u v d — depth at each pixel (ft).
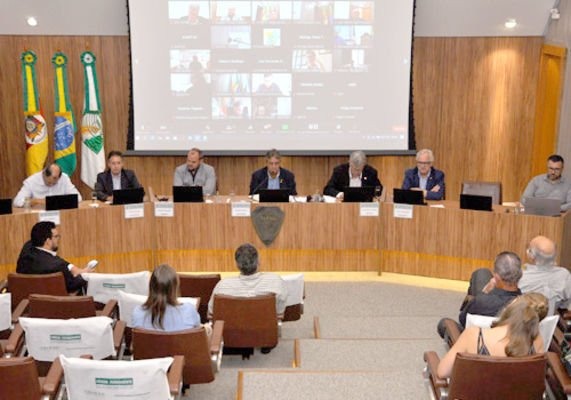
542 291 13.50
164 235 20.84
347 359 13.76
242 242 20.94
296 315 15.30
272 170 22.15
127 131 27.43
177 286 11.27
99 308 14.25
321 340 14.71
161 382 8.90
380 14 26.16
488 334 9.62
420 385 11.67
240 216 20.76
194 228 20.81
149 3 25.79
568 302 13.70
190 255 21.16
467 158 28.86
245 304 12.65
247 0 25.99
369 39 26.37
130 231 20.48
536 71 27.89
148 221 20.68
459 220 19.97
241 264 13.55
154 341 10.48
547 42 27.25
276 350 14.83
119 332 11.71
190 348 10.55
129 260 20.74
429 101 28.37
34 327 10.62
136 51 26.12
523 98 28.17
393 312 18.57
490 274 14.48
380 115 26.96
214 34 26.18
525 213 19.08
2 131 27.27
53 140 27.32
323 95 26.78
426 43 27.89
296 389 11.47
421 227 20.53
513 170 28.81
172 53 26.25
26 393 8.96
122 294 12.62
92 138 26.58
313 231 20.93
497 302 11.84
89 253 19.97
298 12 26.13
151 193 22.56
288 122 26.99
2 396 8.88
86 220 19.76
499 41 27.78
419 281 20.97
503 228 19.36
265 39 26.30
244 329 12.92
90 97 26.40
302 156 27.81
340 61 26.53
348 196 20.75
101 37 26.91
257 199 21.40
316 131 27.09
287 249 21.17
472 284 14.46
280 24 26.20
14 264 18.86
